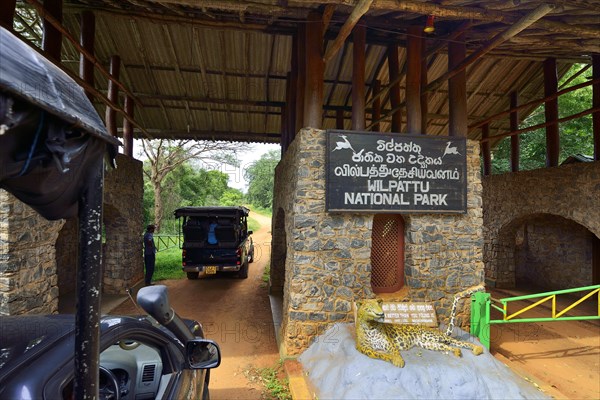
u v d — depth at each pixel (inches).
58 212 46.6
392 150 182.7
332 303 177.3
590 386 158.2
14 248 153.9
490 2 152.0
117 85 305.1
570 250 338.3
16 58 35.3
